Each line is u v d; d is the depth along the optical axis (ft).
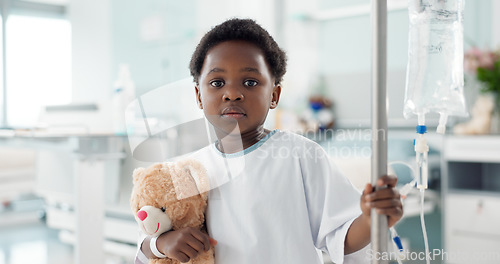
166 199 2.67
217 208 2.81
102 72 14.06
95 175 5.65
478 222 7.75
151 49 13.12
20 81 14.20
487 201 7.67
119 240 6.71
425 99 2.41
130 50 13.53
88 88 14.43
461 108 2.42
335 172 2.84
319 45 11.10
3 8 13.84
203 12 12.71
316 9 11.14
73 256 8.98
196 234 2.64
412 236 7.32
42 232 10.90
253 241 2.72
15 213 12.72
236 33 2.70
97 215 5.67
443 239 7.97
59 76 14.94
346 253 2.70
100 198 5.69
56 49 14.90
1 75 13.84
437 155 8.14
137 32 13.41
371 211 2.20
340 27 10.75
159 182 2.69
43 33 14.69
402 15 9.35
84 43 14.65
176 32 12.76
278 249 2.71
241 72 2.63
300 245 2.71
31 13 14.48
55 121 7.11
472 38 9.09
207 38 2.77
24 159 10.50
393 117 9.01
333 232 2.72
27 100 14.30
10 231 10.97
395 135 8.10
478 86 8.71
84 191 5.57
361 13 10.34
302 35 11.29
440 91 2.40
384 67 2.15
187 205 2.71
